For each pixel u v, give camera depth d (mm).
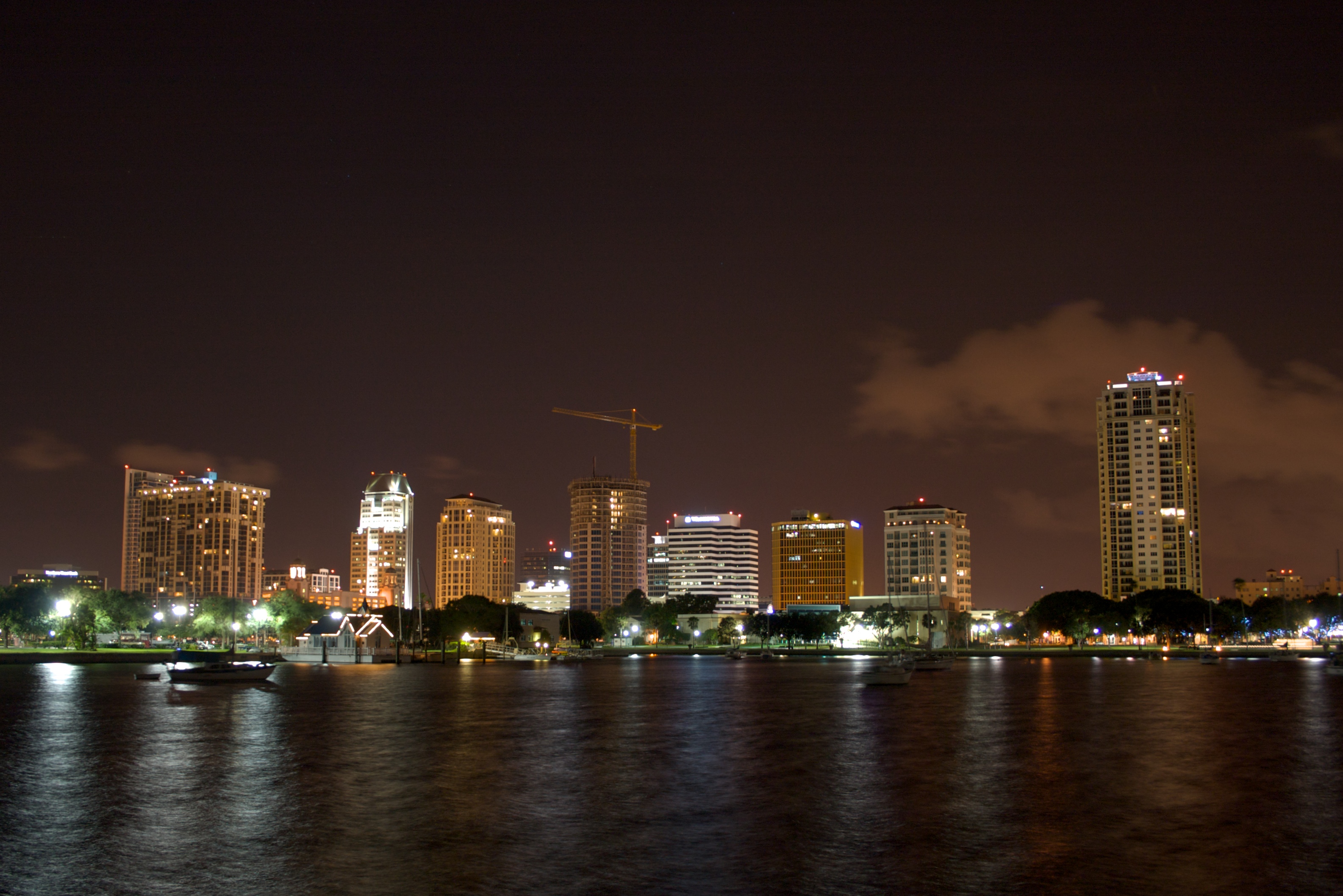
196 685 163375
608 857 49688
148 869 47562
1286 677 195125
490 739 92625
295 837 53375
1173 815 59062
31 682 168625
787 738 94000
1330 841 52781
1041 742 91062
